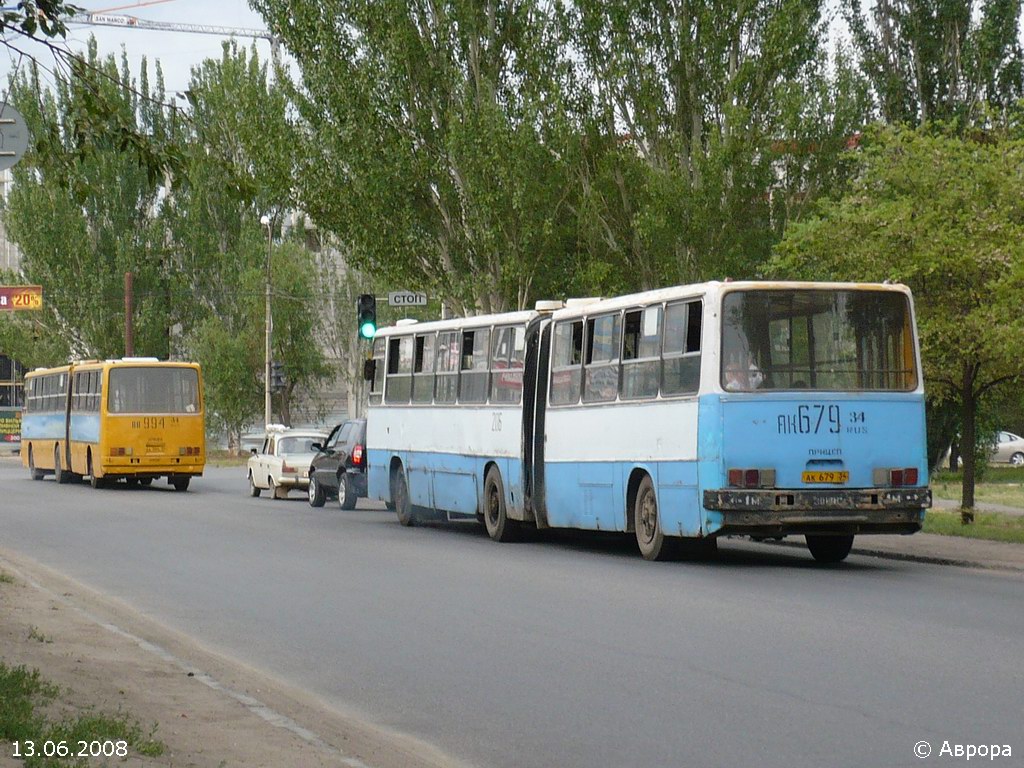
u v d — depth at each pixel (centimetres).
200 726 1097
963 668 1364
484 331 3222
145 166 1511
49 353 8881
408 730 1162
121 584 2250
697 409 2434
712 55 4775
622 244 4869
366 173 5000
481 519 3809
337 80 5012
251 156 5169
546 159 4772
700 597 1984
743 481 2388
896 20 5634
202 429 5609
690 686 1305
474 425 3234
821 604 1886
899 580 2211
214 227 9081
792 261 3189
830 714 1161
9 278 8944
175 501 4709
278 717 1153
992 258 2884
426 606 1923
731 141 4553
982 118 5312
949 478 6331
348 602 1986
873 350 2469
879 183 3152
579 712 1205
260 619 1838
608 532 3428
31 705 1049
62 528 3438
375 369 3859
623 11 4812
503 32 5006
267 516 3916
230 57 7488
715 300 2417
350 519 3831
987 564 2419
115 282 8831
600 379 2766
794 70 4781
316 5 5006
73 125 1470
